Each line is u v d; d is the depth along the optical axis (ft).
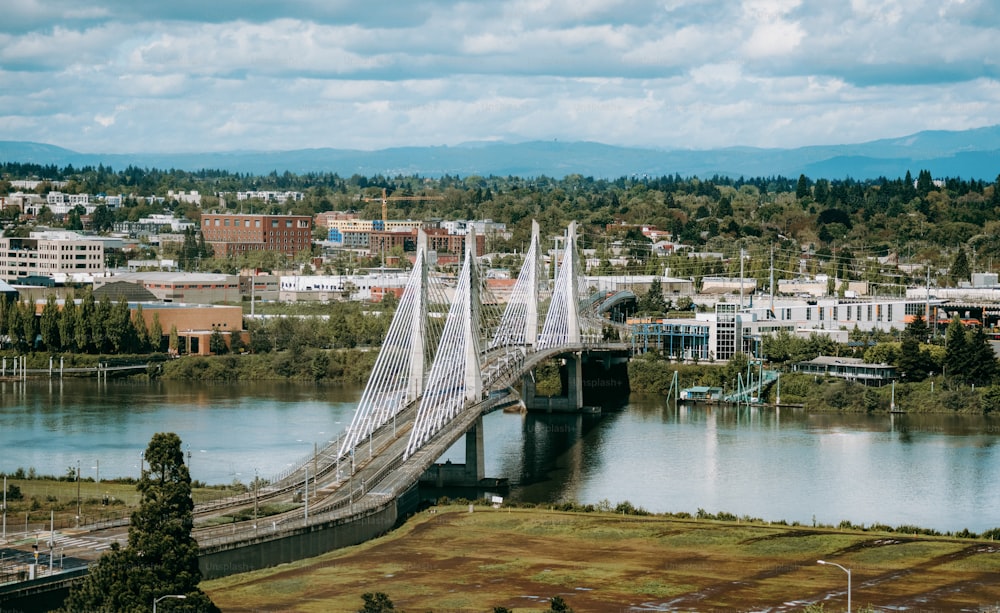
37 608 652.07
